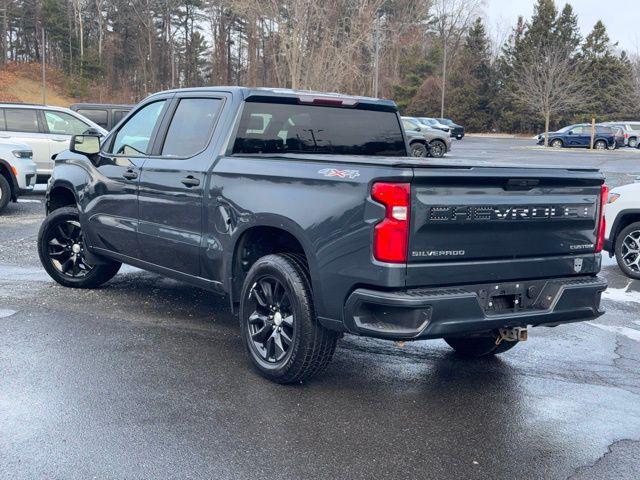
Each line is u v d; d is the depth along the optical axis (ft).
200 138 18.92
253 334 16.79
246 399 15.40
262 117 18.47
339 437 13.73
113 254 22.20
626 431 14.55
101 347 18.48
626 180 73.61
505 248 14.99
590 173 16.25
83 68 262.47
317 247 14.84
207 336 19.77
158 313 21.94
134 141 21.40
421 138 98.37
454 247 14.28
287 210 15.55
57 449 12.78
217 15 263.49
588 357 19.56
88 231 22.95
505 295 15.26
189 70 290.35
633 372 18.39
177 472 12.12
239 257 17.40
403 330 13.76
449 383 17.03
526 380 17.47
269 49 183.73
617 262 31.48
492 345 18.52
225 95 18.61
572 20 236.22
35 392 15.33
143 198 20.29
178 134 19.76
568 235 16.05
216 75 265.75
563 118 230.27
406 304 13.60
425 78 255.09
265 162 16.56
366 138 20.22
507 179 14.62
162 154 20.06
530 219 15.19
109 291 24.47
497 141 185.68
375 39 148.77
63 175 23.95
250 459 12.68
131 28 277.64
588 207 16.28
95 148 22.21
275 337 16.24
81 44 262.26
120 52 275.80
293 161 15.81
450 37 265.34
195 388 15.90
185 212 18.76
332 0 123.75
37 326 20.11
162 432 13.62
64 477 11.82
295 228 15.33
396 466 12.64
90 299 23.31
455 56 256.93
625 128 154.20
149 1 273.54
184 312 22.16
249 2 133.59
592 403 16.06
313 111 19.29
